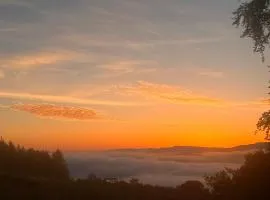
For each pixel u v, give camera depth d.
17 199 15.77
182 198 16.62
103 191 17.78
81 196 16.91
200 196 16.55
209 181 15.06
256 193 13.95
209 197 15.78
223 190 14.65
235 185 14.41
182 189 18.23
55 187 17.94
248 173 14.20
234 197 14.28
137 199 16.75
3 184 17.95
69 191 17.50
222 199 14.62
